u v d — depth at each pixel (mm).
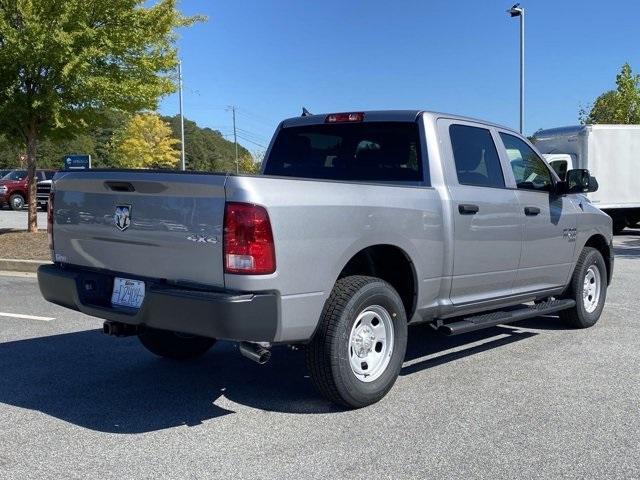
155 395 4957
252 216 3904
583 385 5199
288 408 4676
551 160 18531
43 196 28906
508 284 6023
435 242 5078
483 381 5309
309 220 4152
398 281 5145
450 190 5281
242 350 4238
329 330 4348
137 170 4367
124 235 4465
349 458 3824
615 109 31219
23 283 10117
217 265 4000
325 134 6035
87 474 3611
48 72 12703
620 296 9305
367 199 4547
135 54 13320
